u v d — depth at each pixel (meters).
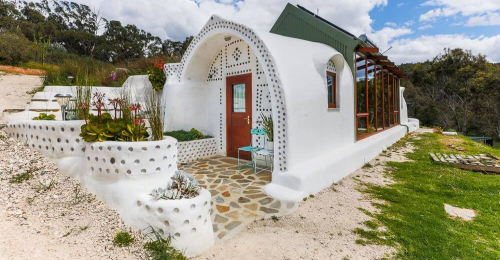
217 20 6.44
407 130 14.97
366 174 6.57
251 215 4.04
